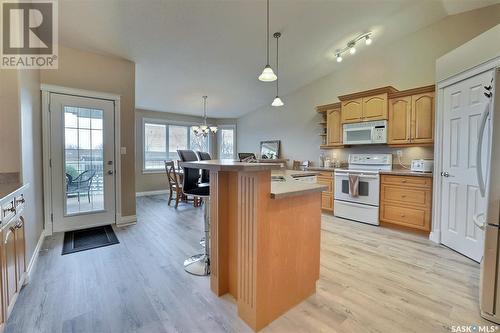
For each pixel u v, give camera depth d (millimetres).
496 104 1601
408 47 3959
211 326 1565
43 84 3129
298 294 1808
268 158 6207
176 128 7113
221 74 4594
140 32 3154
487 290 1634
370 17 3473
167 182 6941
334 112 4605
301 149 5684
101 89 3572
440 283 2113
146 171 6555
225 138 7723
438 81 3070
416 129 3578
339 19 3434
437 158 3102
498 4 3178
